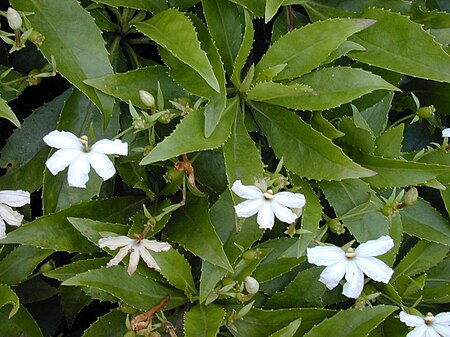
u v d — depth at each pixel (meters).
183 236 0.20
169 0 0.21
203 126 0.19
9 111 0.18
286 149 0.21
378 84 0.20
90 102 0.21
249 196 0.19
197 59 0.19
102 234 0.19
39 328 0.21
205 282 0.20
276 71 0.20
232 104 0.21
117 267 0.20
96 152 0.18
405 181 0.21
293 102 0.21
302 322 0.21
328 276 0.19
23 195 0.18
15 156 0.21
